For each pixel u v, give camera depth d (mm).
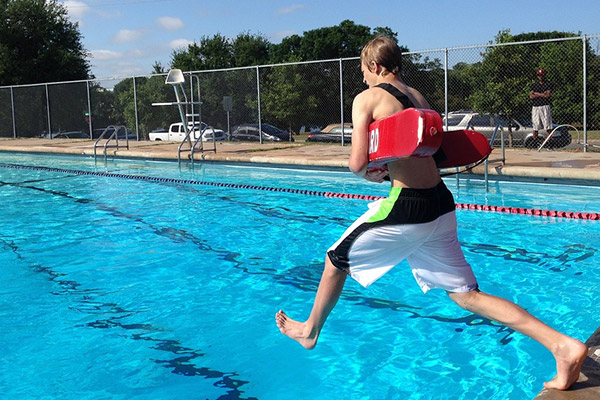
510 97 12148
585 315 3557
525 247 5195
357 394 2697
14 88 21062
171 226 6574
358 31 42781
